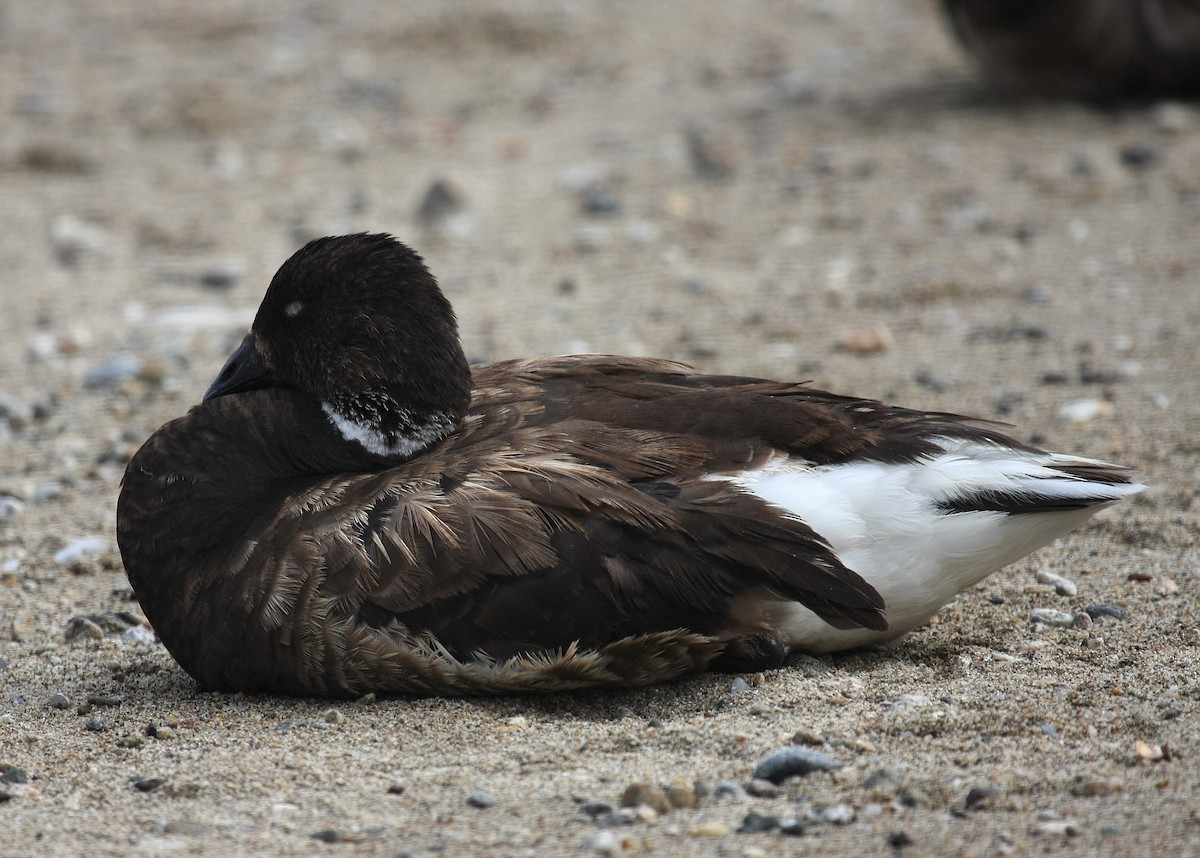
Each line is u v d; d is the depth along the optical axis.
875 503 9.42
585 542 9.16
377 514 9.35
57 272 19.75
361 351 9.91
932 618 10.61
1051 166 21.59
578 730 8.99
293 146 24.88
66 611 11.30
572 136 24.81
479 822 7.84
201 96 27.36
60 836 7.80
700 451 9.62
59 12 33.91
